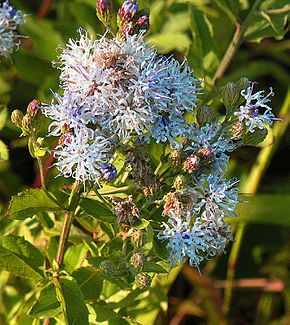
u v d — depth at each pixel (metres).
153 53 0.26
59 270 0.30
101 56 0.26
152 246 0.28
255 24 0.36
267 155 0.37
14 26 0.31
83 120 0.26
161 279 0.34
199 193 0.27
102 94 0.25
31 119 0.27
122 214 0.27
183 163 0.27
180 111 0.27
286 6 0.35
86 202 0.28
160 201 0.27
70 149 0.26
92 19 0.38
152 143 0.32
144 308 0.34
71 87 0.26
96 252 0.30
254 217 0.35
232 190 0.27
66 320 0.28
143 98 0.26
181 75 0.27
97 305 0.31
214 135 0.27
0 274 0.34
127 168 0.28
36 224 0.33
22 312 0.32
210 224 0.27
